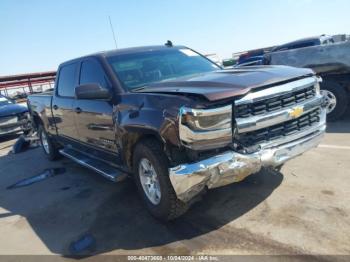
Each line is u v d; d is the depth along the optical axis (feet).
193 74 13.66
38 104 22.43
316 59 21.21
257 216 11.05
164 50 15.67
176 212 11.03
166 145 10.10
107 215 13.10
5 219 14.43
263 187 13.07
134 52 14.99
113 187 16.10
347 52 20.04
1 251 11.62
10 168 23.25
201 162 9.57
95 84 12.66
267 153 10.18
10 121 33.53
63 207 14.67
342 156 15.20
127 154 12.63
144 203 12.44
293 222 10.36
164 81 12.58
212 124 9.49
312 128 11.45
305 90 11.23
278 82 10.44
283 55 22.63
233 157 9.71
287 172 14.14
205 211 11.98
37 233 12.62
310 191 12.17
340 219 10.14
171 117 9.72
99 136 14.40
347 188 12.01
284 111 10.38
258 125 9.94
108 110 13.05
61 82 18.72
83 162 16.84
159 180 10.84
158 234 11.05
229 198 12.59
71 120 17.06
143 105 11.09
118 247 10.67
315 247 9.03
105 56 14.49
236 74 11.39
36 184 18.69
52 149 22.74
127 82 13.11
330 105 21.26
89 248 10.90
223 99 9.51
